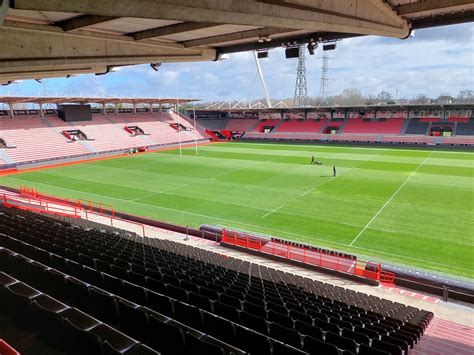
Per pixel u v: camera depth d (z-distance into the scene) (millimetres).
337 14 9602
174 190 30000
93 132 59750
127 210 24750
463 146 53688
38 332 4441
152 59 15789
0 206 21031
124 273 8219
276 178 33656
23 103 54938
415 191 27547
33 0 5270
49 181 35250
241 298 8328
